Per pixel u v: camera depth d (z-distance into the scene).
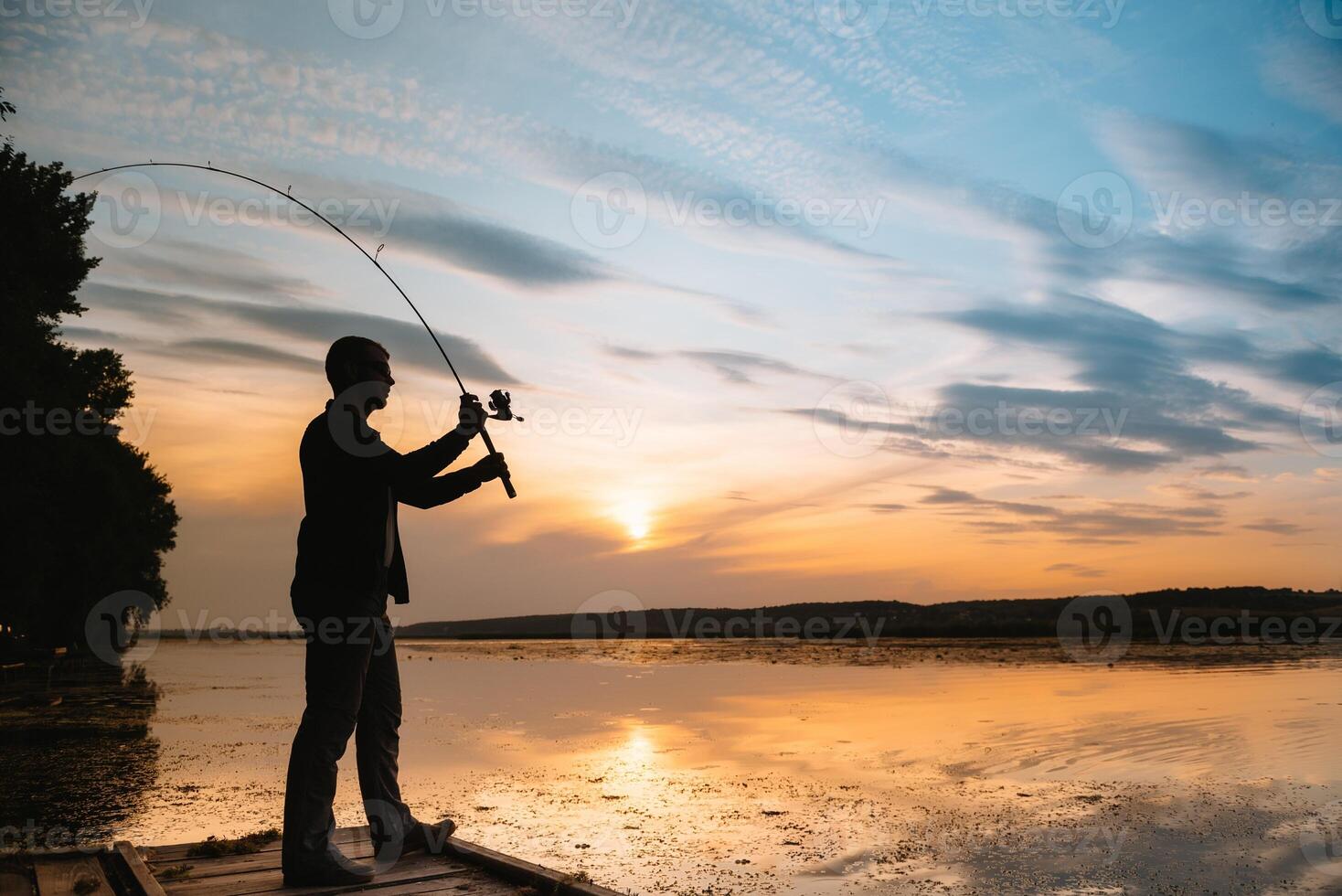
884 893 4.99
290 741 10.92
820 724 12.48
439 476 3.98
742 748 10.34
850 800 7.43
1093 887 5.14
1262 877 5.27
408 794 7.77
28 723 13.14
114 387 28.72
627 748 10.45
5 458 22.44
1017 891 5.04
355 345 3.83
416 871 3.61
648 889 5.05
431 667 31.47
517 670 28.78
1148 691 16.28
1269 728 10.98
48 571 29.06
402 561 3.96
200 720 13.45
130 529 36.44
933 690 17.72
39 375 21.94
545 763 9.42
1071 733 10.98
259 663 36.09
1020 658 30.48
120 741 11.01
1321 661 25.55
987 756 9.52
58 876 3.54
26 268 20.80
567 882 3.27
